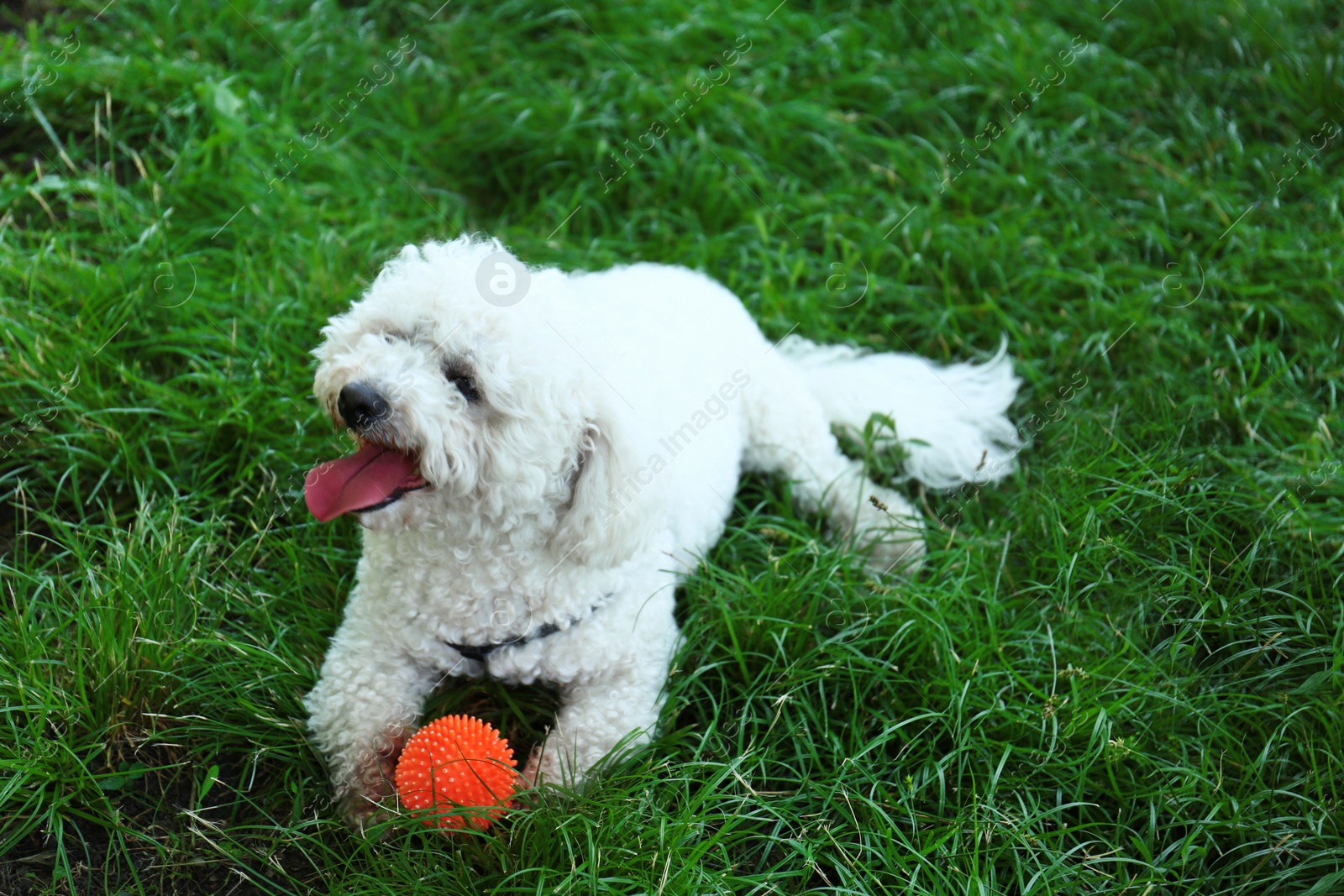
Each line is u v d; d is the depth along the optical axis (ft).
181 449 4.30
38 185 4.68
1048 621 4.11
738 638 4.02
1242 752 3.85
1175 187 5.16
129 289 4.50
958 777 3.81
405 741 3.71
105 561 3.98
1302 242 4.96
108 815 3.62
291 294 4.65
